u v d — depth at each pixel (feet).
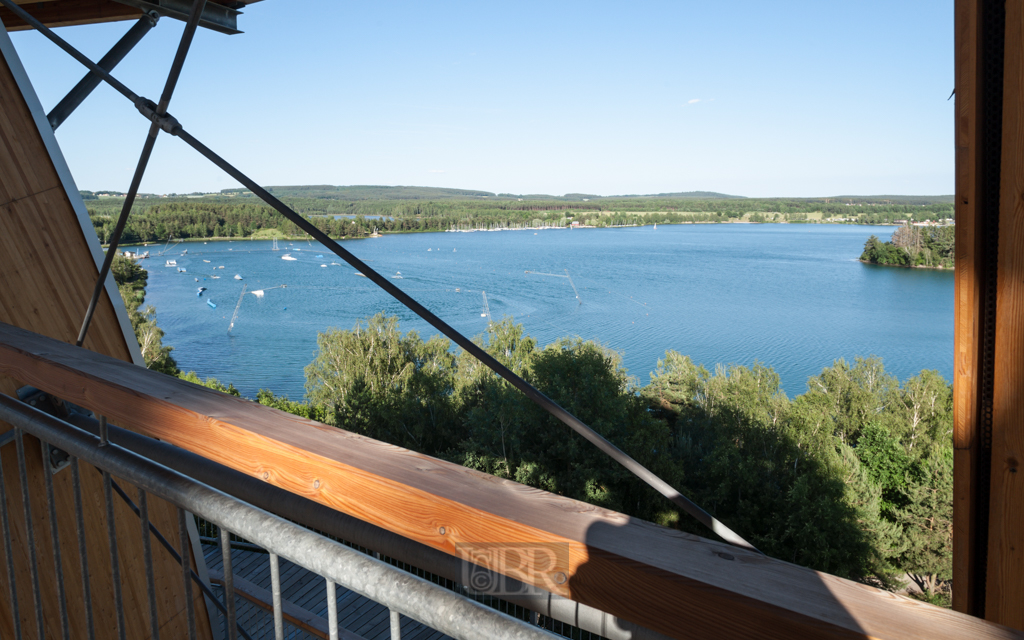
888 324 219.41
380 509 1.86
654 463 65.57
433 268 321.11
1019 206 2.92
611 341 207.62
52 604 6.73
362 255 356.79
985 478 3.33
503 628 1.50
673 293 275.18
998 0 2.94
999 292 3.09
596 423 63.87
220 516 2.10
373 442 2.12
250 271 303.89
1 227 6.84
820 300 256.73
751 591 1.29
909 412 95.45
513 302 257.55
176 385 2.76
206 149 3.79
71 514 6.97
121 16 8.93
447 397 87.76
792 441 77.97
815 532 61.31
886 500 85.35
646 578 1.38
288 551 1.91
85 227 7.80
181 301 250.16
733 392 87.20
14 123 7.02
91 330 7.92
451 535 1.69
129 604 7.80
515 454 66.49
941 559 71.77
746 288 281.74
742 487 67.62
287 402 99.50
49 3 9.14
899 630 1.19
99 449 2.65
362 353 98.12
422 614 1.63
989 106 3.06
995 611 3.27
